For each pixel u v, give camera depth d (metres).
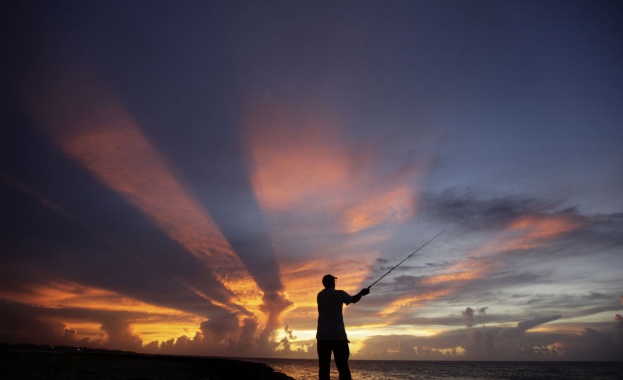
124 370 16.27
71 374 11.22
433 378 76.50
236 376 16.75
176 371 18.94
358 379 66.50
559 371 115.06
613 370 120.00
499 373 99.88
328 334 4.56
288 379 14.27
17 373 10.23
